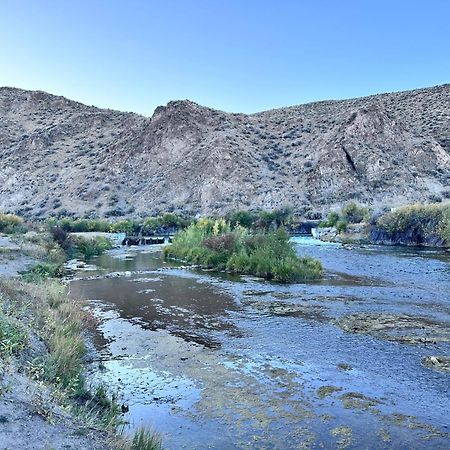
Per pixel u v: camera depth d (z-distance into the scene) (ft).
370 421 24.36
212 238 97.60
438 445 21.95
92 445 18.26
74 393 24.56
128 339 39.86
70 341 31.94
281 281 70.38
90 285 67.82
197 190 250.78
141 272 81.87
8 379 22.07
